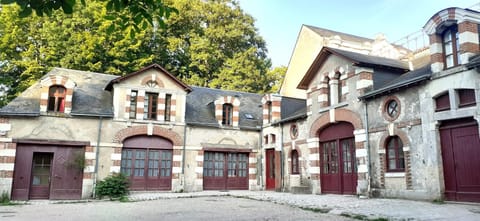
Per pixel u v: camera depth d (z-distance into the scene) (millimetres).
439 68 11672
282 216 9688
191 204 13195
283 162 19734
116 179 16859
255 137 22047
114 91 18500
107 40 26234
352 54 16016
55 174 16703
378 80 14945
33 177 16531
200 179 19875
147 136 19094
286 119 19312
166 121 19422
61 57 25281
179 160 19406
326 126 16797
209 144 20516
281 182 19547
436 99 11805
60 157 16953
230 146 21109
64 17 25812
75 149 17281
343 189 15625
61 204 14328
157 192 18625
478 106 10398
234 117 21516
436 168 11398
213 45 31906
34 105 16953
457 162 11070
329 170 16609
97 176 17344
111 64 26328
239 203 13383
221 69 32188
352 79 15180
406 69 15633
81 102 18172
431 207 9867
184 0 31547
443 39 12023
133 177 18531
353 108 14992
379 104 13805
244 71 31172
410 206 10250
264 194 16812
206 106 22109
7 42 24266
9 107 16375
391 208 9953
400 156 12945
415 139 12195
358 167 14430
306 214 10031
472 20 11172
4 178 15625
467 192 10711
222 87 30562
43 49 24734
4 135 15945
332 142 16562
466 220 7707
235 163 21422
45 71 24656
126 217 9914
